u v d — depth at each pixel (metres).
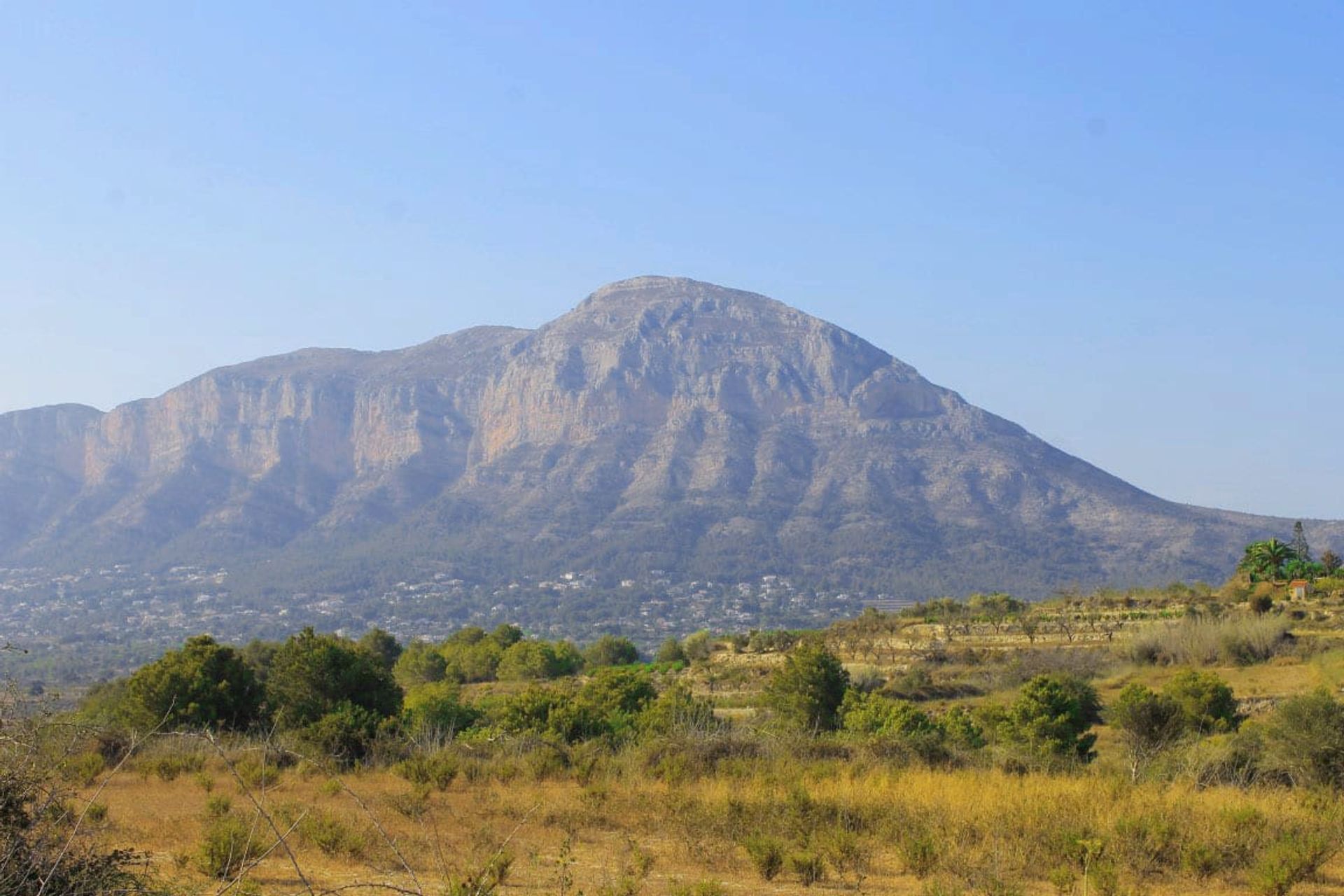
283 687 40.84
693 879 15.62
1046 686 38.69
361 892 14.20
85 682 125.94
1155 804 19.84
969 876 15.34
